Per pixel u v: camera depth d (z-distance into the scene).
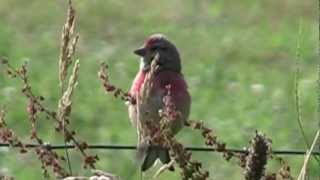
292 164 13.67
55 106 17.62
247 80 19.75
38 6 25.08
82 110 17.36
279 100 18.17
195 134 15.47
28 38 22.62
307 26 23.53
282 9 24.89
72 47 6.36
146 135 6.66
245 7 25.47
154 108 7.91
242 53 21.94
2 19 24.20
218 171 14.36
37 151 6.46
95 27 23.97
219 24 24.34
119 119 17.02
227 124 16.89
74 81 6.37
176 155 6.20
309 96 18.16
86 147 6.47
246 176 5.68
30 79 19.14
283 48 22.12
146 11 25.27
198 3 25.78
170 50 8.46
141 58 8.51
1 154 14.73
